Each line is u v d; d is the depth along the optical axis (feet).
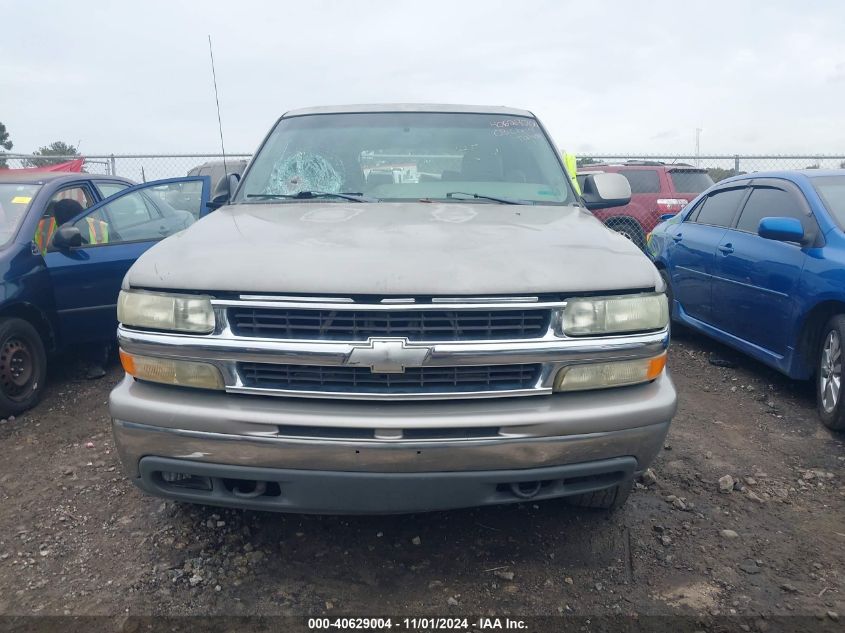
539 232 9.68
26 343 15.51
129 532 10.24
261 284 7.98
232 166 31.55
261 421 7.90
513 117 13.98
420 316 7.91
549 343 8.09
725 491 11.58
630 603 8.69
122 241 17.89
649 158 39.06
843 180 16.42
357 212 10.89
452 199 12.00
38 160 41.22
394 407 7.97
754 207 18.11
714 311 18.90
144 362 8.43
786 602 8.72
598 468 8.31
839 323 13.87
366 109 13.96
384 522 10.51
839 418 13.73
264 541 9.99
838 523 10.66
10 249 15.47
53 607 8.52
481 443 7.91
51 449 13.42
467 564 9.48
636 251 9.29
